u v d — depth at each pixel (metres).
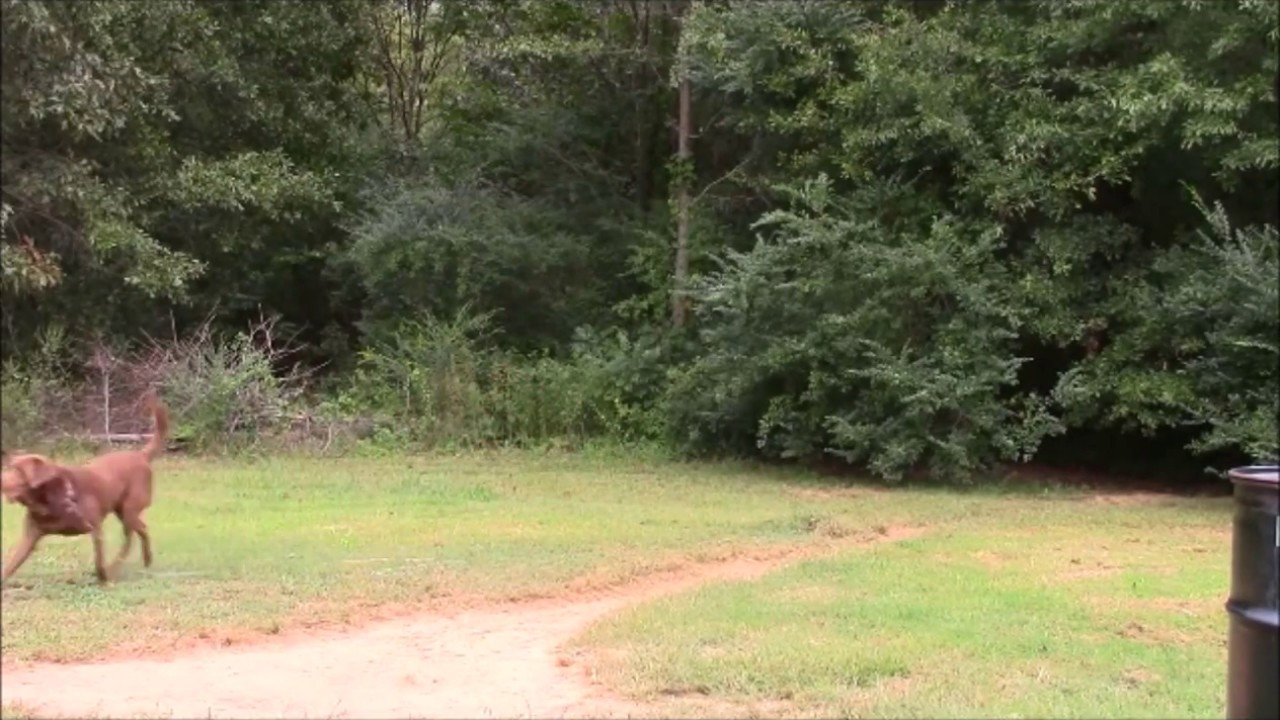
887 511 12.96
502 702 5.94
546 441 17.78
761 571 9.70
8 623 7.18
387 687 6.23
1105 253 15.63
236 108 19.34
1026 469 17.72
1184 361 15.23
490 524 11.16
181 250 18.91
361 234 19.16
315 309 21.30
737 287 15.82
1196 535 11.75
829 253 15.68
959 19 16.47
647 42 20.77
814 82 17.05
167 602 7.79
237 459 15.42
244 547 9.54
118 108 15.83
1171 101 14.05
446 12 22.61
